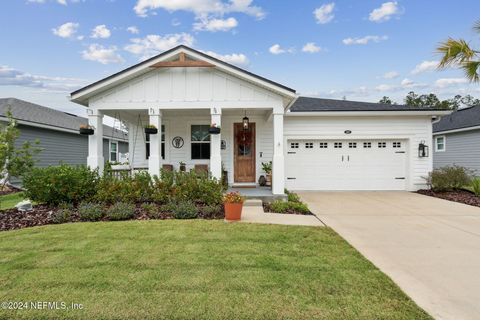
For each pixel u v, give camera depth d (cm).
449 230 523
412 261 367
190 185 671
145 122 1048
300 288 287
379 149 1107
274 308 252
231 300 264
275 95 784
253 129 1040
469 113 1633
